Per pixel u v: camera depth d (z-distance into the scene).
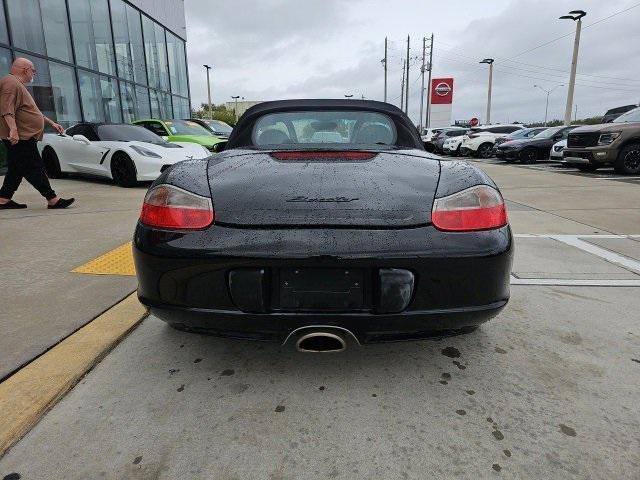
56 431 1.46
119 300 2.44
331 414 1.56
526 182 8.41
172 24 16.97
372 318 1.47
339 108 2.48
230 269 1.47
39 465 1.31
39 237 3.78
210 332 1.59
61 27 10.41
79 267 2.99
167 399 1.63
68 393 1.66
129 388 1.70
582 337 2.12
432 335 1.59
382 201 1.53
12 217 4.57
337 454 1.37
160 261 1.53
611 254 3.52
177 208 1.55
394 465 1.32
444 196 1.55
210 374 1.80
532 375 1.80
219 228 1.49
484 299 1.54
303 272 1.46
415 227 1.48
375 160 1.84
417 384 1.74
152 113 15.32
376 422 1.51
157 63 15.70
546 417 1.54
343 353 1.98
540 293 2.68
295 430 1.47
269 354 1.96
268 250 1.44
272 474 1.29
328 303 1.48
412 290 1.47
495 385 1.73
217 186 1.60
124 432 1.46
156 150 6.92
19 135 4.67
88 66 11.49
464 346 2.04
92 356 1.87
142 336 2.12
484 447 1.39
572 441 1.42
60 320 2.19
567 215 5.13
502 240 1.55
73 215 4.70
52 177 8.15
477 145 18.77
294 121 2.46
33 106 4.68
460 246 1.48
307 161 1.83
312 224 1.46
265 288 1.46
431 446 1.40
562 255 3.49
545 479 1.27
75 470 1.30
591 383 1.74
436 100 40.16
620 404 1.61
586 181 8.45
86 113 11.41
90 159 7.27
